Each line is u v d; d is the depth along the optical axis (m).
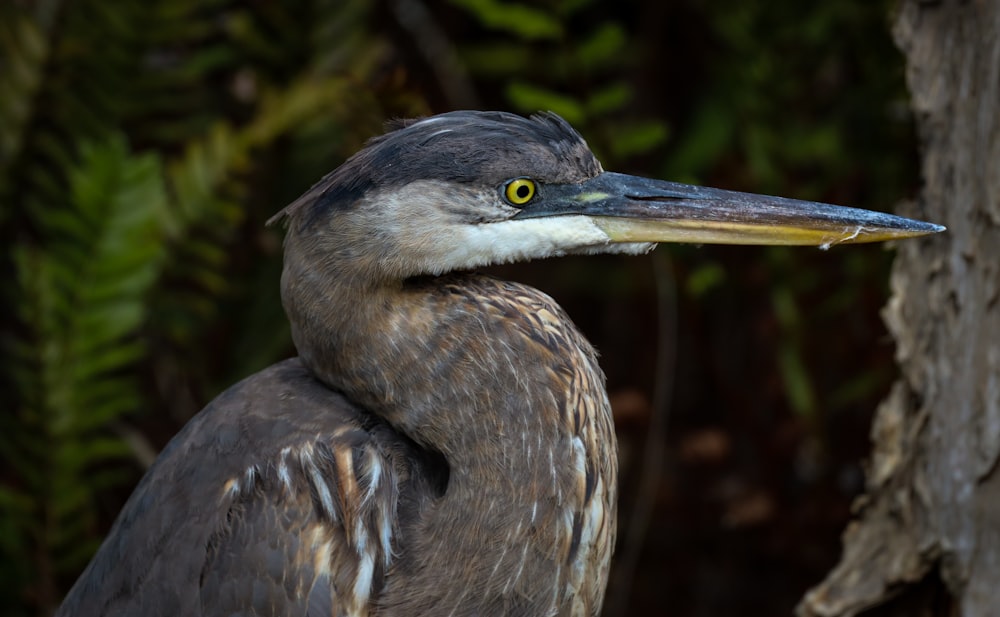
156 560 5.06
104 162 7.82
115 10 8.82
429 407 4.99
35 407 7.73
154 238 8.05
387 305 5.03
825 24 8.92
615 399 10.26
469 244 5.12
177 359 9.38
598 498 5.29
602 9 11.47
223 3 9.87
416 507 5.06
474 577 4.94
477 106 10.51
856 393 8.80
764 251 9.02
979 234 5.46
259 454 5.07
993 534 5.47
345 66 9.18
